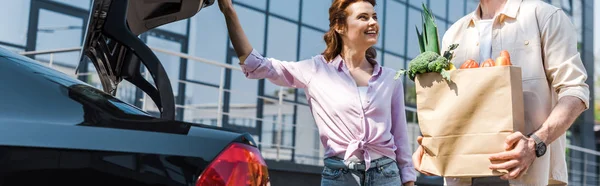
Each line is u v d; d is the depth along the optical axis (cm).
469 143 224
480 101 222
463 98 224
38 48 694
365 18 269
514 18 237
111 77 252
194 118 816
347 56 274
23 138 168
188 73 816
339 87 265
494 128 219
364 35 268
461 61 250
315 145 946
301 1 947
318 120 269
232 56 870
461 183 243
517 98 219
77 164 170
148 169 174
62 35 716
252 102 883
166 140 180
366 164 257
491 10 247
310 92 270
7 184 164
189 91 815
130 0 230
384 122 266
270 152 895
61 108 180
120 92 732
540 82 231
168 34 800
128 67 248
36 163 167
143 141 177
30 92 179
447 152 228
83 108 183
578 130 1241
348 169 259
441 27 1109
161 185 173
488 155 220
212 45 847
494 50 240
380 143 263
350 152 257
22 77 182
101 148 173
